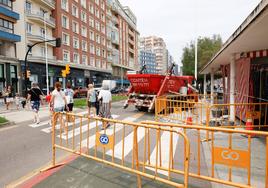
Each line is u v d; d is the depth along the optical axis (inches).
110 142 175.6
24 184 167.8
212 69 804.6
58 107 342.0
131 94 591.8
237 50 373.1
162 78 562.6
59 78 1475.1
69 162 206.5
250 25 212.1
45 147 261.6
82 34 1790.1
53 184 165.0
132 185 160.4
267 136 123.3
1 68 1114.1
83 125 394.6
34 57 1249.4
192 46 1761.8
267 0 158.7
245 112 380.5
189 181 169.6
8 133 335.3
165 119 457.4
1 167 201.8
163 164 204.5
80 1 1744.6
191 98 714.8
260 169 187.2
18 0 1213.7
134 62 3287.4
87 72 1824.6
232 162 138.5
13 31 1181.7
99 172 183.2
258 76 389.4
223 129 137.5
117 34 2586.1
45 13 1392.7
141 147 261.0
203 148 249.6
